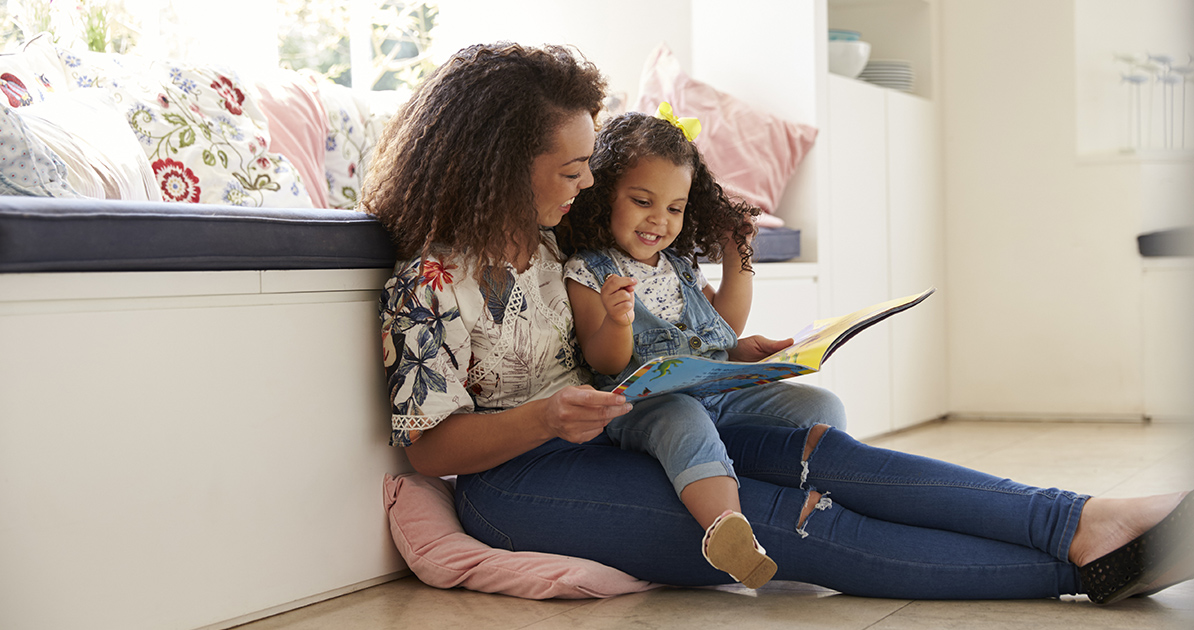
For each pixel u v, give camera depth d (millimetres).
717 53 3004
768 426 1470
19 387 1006
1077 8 3221
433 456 1348
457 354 1327
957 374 3434
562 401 1207
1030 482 2150
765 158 2740
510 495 1357
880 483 1295
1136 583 1155
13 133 1126
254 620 1235
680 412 1293
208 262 1146
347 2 3209
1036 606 1219
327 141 2246
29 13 2172
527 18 3266
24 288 1003
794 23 2861
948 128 3412
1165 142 3328
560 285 1438
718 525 1136
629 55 3189
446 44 3289
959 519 1250
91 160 1356
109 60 1828
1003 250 3346
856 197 2973
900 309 1275
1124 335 3172
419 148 1328
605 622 1196
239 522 1207
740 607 1253
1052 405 3293
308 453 1288
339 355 1324
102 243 1045
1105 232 3188
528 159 1289
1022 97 3293
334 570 1328
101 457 1072
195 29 2688
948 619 1174
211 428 1175
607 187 1445
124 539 1094
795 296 2668
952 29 3385
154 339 1115
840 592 1307
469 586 1349
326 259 1283
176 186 1771
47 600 1032
